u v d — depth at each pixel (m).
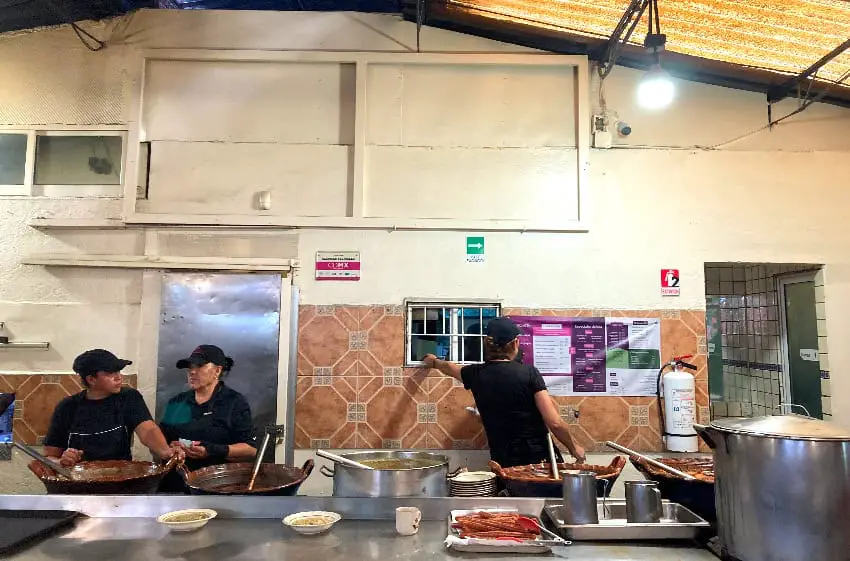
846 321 3.35
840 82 3.24
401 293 3.32
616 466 2.21
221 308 3.29
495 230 3.36
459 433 3.23
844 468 1.38
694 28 2.95
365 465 2.23
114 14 3.43
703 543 1.67
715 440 1.58
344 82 3.45
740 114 3.46
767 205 3.42
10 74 3.45
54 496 1.90
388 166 3.39
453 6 3.16
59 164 3.43
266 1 3.60
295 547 1.65
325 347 3.28
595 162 3.43
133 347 3.27
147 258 3.28
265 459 3.17
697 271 3.37
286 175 3.38
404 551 1.62
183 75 3.44
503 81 3.45
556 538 1.62
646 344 3.32
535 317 3.32
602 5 2.92
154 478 2.16
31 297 3.30
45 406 3.21
